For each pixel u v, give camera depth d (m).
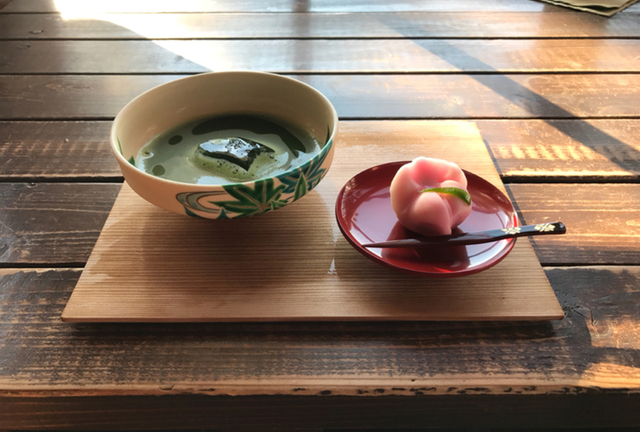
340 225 0.28
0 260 0.30
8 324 0.26
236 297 0.27
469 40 0.58
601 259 0.30
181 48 0.56
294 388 0.24
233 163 0.30
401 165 0.33
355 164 0.36
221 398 0.25
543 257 0.30
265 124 0.34
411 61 0.53
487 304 0.26
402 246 0.27
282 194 0.26
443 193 0.28
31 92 0.47
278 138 0.32
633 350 0.25
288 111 0.33
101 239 0.30
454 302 0.27
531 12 0.64
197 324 0.26
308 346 0.25
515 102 0.46
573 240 0.31
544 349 0.25
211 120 0.34
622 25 0.60
